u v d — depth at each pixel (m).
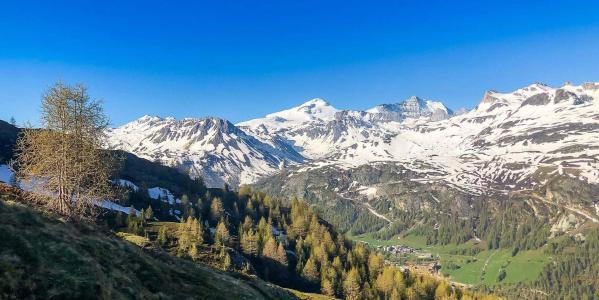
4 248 33.25
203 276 60.38
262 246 186.38
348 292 170.38
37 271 32.88
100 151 59.94
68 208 56.69
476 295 192.25
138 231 140.25
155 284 46.22
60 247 37.22
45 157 55.38
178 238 150.25
